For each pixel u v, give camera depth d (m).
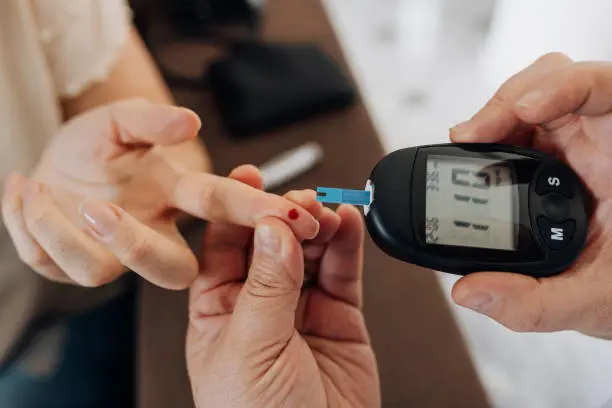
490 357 0.63
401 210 0.32
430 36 0.92
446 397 0.38
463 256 0.32
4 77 0.41
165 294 0.41
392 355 0.40
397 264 0.42
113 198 0.35
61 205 0.35
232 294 0.34
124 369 0.48
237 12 0.53
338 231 0.34
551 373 0.61
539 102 0.32
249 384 0.30
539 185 0.33
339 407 0.33
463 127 0.35
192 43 0.52
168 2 0.52
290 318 0.31
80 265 0.31
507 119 0.34
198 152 0.44
